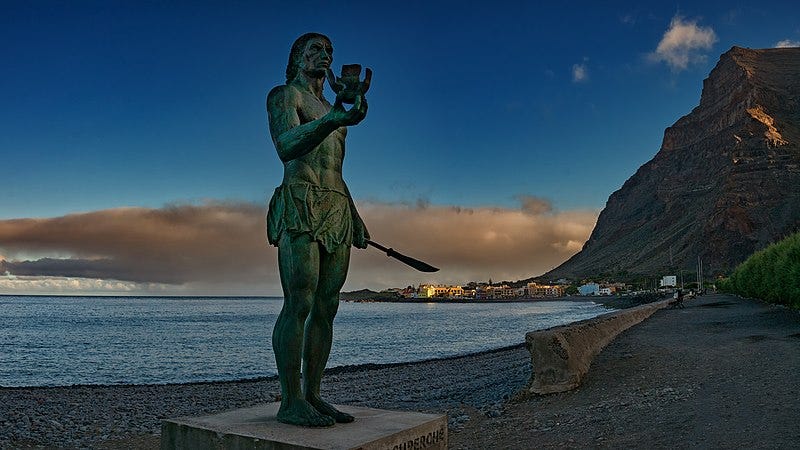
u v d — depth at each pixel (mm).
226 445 5051
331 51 6012
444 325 83625
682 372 12453
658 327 23250
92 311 146375
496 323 87500
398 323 90500
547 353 12656
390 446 5008
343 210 5781
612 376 12938
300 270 5465
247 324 85688
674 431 8367
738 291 53938
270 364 36625
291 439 4820
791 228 192625
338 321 98000
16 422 14336
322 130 5047
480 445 9445
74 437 13086
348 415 5543
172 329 72812
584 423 9719
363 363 36469
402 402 15570
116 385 24891
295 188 5535
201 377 31031
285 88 5656
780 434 7457
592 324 16281
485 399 13836
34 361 38469
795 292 25531
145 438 13070
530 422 10531
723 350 14961
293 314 5500
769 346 14992
